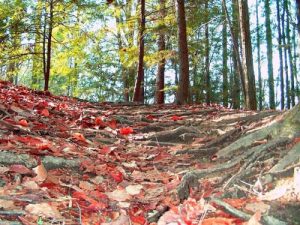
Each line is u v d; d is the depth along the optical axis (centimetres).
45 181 293
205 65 2694
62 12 1334
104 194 286
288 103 2839
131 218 249
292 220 248
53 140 414
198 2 1541
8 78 1673
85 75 1933
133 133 561
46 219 230
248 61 998
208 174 343
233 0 1941
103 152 417
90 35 1464
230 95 3186
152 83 2477
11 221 218
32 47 1466
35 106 582
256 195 288
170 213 249
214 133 520
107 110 793
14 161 312
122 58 1493
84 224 230
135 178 362
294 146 329
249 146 397
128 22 1502
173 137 529
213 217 247
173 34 1408
